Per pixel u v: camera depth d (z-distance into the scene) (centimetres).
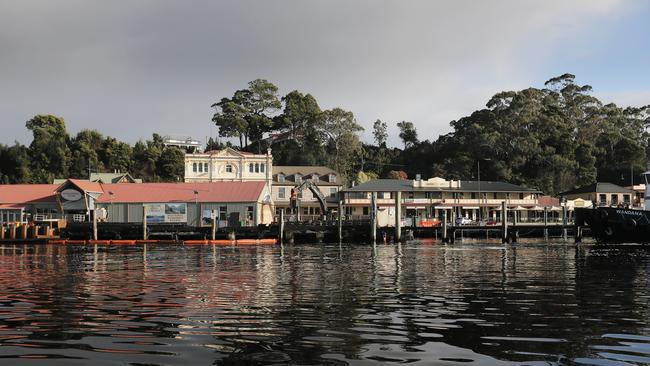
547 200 10919
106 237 7094
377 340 1459
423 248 5662
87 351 1348
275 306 1989
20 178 12794
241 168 10956
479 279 2848
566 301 2102
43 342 1440
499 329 1594
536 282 2711
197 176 10894
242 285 2619
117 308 1948
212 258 4403
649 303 2052
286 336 1504
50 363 1248
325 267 3569
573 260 4062
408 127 16750
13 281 2809
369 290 2423
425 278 2902
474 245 6150
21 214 8338
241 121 14162
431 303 2056
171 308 1947
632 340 1462
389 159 15175
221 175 10919
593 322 1694
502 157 13588
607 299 2150
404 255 4650
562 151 13338
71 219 8256
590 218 5844
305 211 10775
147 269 3469
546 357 1299
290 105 14188
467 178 13088
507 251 5112
